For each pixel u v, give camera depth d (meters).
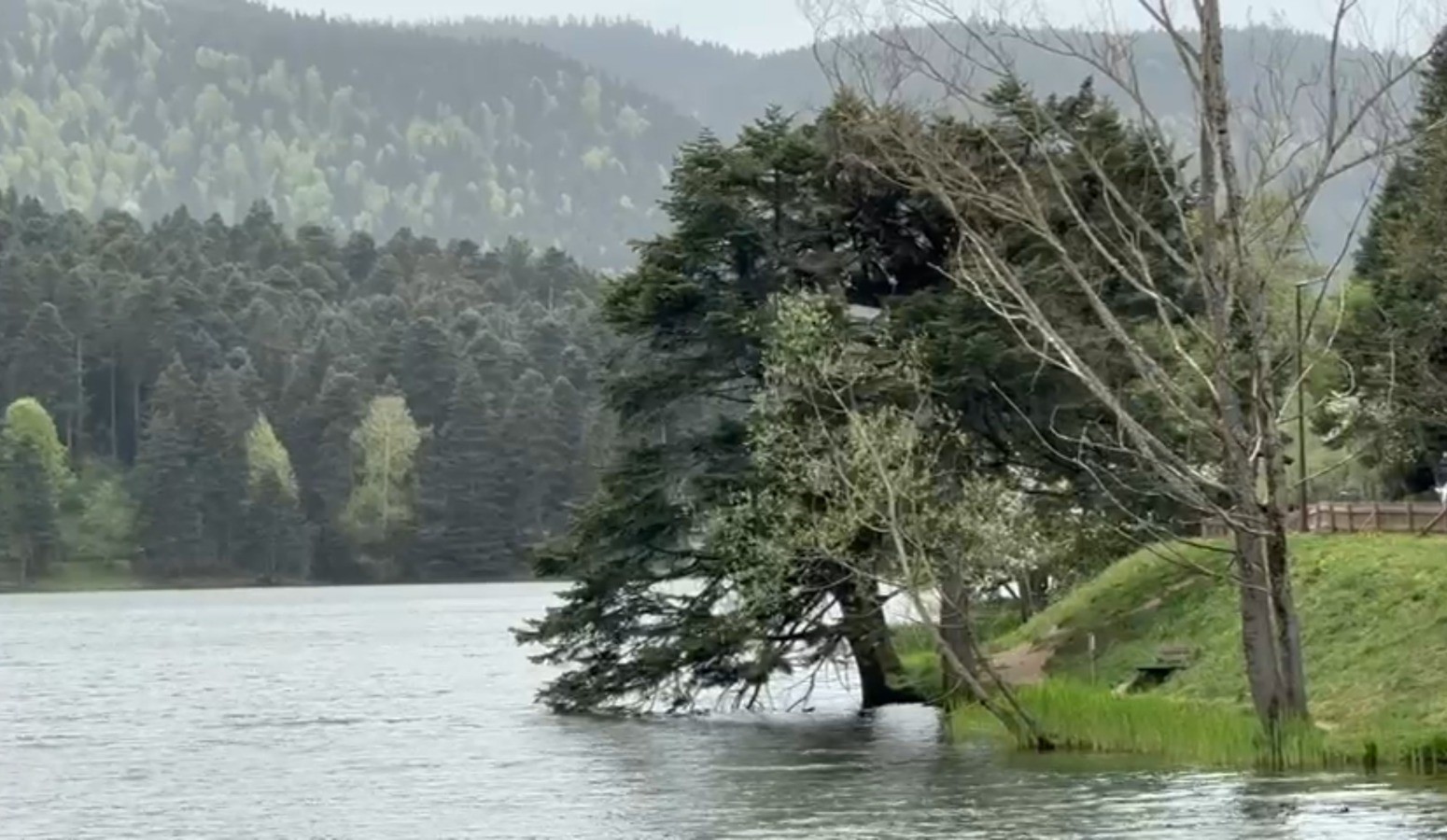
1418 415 90.38
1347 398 89.62
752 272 86.62
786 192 85.00
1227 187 56.84
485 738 81.25
